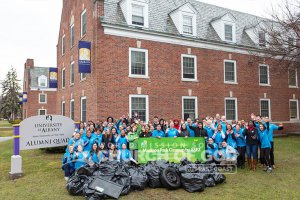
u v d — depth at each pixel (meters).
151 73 17.66
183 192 7.37
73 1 21.33
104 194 6.77
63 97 24.19
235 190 7.52
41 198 7.00
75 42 20.36
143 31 17.31
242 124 11.30
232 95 21.31
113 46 16.39
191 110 19.23
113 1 17.47
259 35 19.27
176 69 18.73
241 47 21.77
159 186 7.73
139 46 17.31
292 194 7.10
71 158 8.94
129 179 7.41
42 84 43.19
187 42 19.36
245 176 9.06
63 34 24.58
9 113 63.84
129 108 16.64
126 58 16.78
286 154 13.09
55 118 11.14
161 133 10.69
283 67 17.31
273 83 23.98
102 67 15.95
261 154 10.13
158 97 17.81
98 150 9.24
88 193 6.79
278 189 7.55
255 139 9.98
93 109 16.12
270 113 23.52
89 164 7.99
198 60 19.83
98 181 7.07
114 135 10.05
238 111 21.52
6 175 9.77
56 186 8.10
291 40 15.59
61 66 25.22
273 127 10.31
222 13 23.73
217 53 20.83
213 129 11.02
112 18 16.73
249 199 6.76
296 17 14.78
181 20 19.17
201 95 19.72
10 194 7.39
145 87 17.34
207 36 20.77
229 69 21.48
